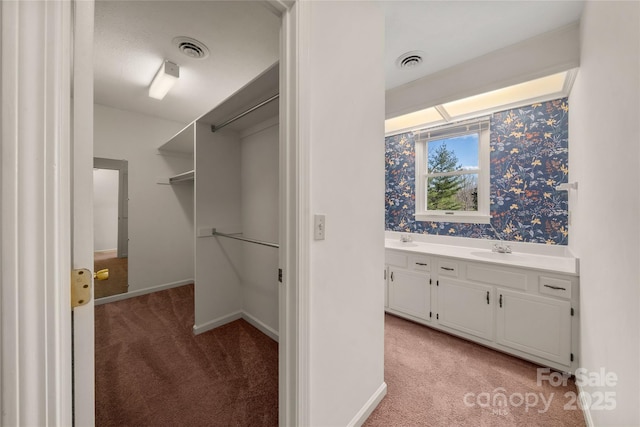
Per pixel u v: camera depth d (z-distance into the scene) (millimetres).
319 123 1130
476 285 2174
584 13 1523
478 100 2268
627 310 910
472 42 1884
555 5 1552
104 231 3285
